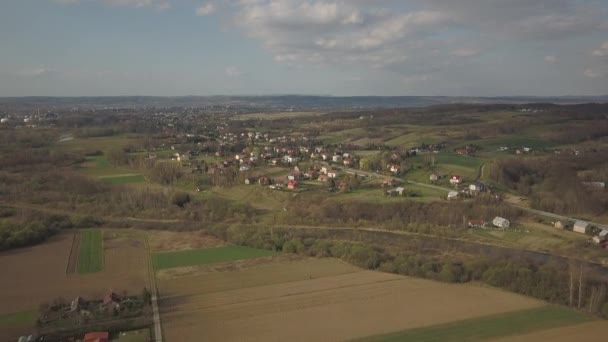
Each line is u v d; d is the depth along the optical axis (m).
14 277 107.00
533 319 83.88
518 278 98.38
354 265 114.88
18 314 87.38
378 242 138.00
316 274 108.81
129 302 90.81
